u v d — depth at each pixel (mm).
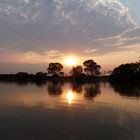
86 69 197875
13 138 21453
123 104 43281
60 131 23719
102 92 72312
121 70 151250
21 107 39094
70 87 103812
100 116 31078
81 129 24453
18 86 116812
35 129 24359
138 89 84500
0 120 28406
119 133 23000
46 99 52125
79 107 39406
